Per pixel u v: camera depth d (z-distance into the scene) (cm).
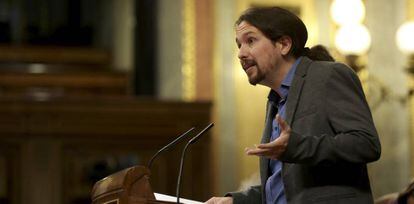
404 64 2108
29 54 2636
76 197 1977
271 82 728
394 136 2111
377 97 2109
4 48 2634
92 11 2781
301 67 714
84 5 2786
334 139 661
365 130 666
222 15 2131
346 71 698
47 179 1875
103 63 2661
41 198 1867
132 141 1916
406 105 2109
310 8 2117
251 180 1802
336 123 676
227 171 2078
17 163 1870
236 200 769
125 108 1917
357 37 1769
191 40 2127
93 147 1905
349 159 659
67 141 1894
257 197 773
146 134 1922
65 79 2402
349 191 682
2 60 2630
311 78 704
